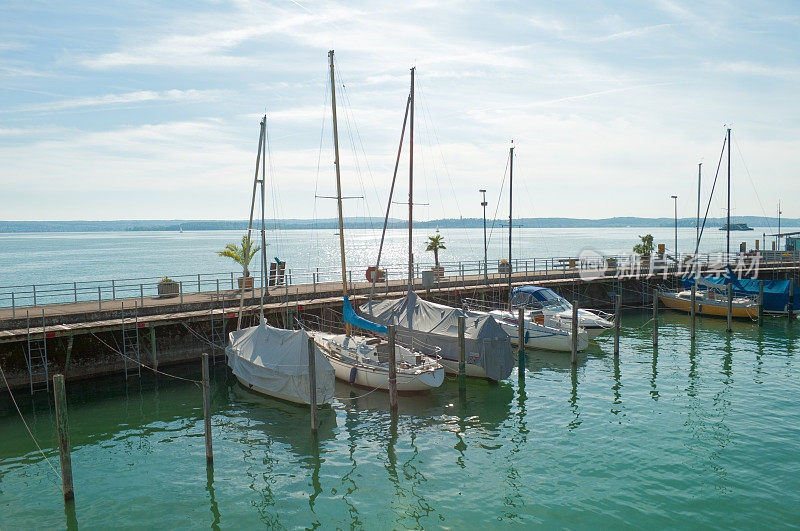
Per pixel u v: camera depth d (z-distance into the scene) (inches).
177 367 1205.1
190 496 680.4
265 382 1010.1
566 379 1144.8
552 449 797.9
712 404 965.2
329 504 659.4
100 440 843.4
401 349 1111.6
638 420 898.7
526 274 1923.0
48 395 1026.1
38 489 695.7
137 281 3019.2
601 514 620.4
